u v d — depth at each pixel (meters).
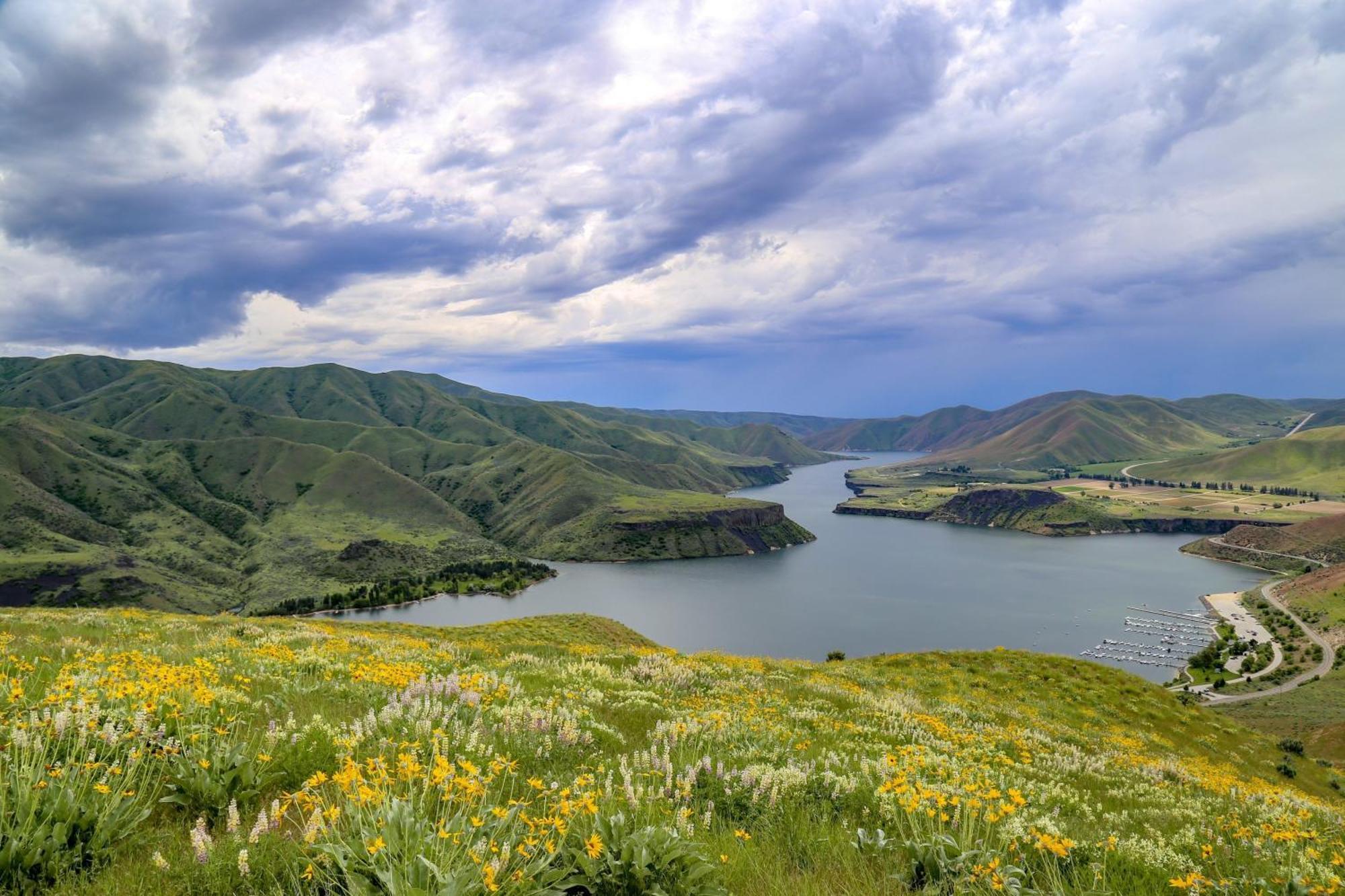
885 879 6.39
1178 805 13.57
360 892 4.67
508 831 5.75
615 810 6.62
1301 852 8.72
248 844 5.42
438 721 9.61
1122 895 6.84
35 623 21.64
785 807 8.22
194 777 6.62
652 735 11.32
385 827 5.18
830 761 10.96
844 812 8.42
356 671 13.45
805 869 6.60
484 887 4.86
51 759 6.45
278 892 4.81
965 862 6.54
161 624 25.45
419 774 6.17
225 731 7.93
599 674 19.33
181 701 8.55
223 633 23.58
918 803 7.42
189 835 5.93
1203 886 7.16
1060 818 9.98
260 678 12.53
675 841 5.92
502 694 12.72
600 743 10.52
